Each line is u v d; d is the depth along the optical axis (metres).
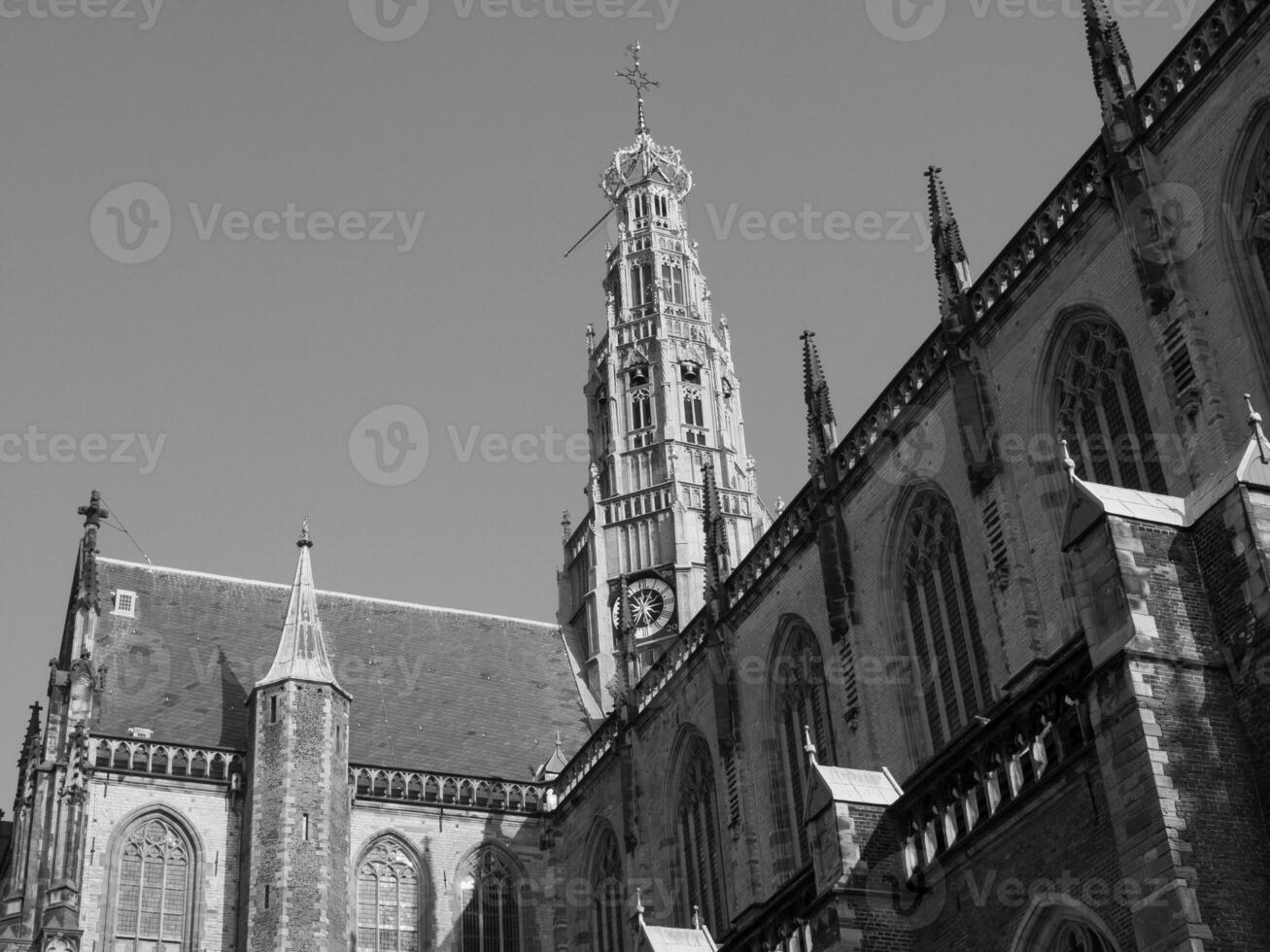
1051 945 34.62
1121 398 47.75
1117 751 31.55
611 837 78.19
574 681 96.12
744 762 65.06
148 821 75.88
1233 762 31.19
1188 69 46.50
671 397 100.69
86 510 87.19
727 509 97.81
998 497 51.03
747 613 66.75
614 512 98.50
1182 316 44.25
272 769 76.19
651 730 73.75
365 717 87.25
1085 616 33.38
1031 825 35.47
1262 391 41.75
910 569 57.09
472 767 85.81
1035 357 50.81
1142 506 34.00
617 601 96.00
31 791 77.06
